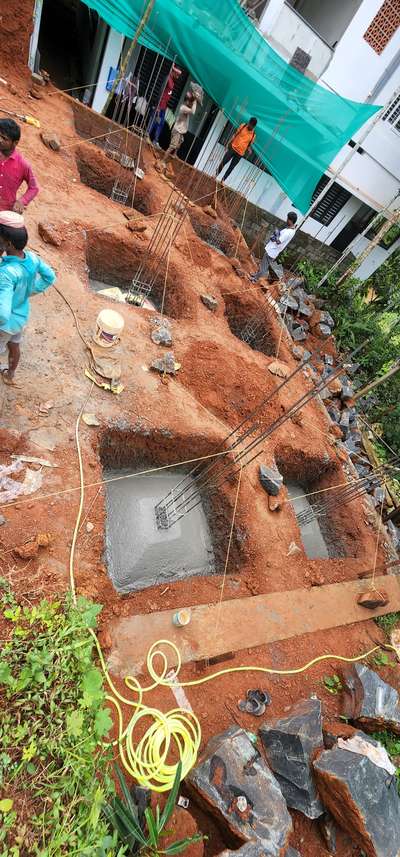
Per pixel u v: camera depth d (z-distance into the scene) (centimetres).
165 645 454
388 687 524
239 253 1227
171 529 611
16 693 282
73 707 296
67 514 449
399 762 497
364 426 1123
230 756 379
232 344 875
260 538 631
